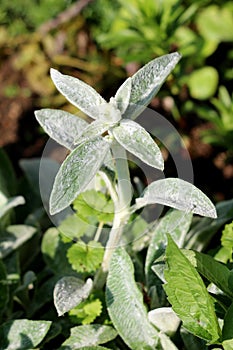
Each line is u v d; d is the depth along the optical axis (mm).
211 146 1271
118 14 1341
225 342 549
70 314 682
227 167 1249
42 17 1512
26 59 1488
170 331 636
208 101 1319
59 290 643
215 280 584
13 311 771
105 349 618
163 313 624
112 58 1444
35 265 838
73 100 602
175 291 551
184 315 554
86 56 1465
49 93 1448
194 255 585
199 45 1279
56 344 719
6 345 648
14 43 1519
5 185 867
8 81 1483
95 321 691
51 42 1488
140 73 606
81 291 650
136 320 639
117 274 646
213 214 579
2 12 1534
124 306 642
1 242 776
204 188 1227
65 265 749
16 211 905
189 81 1272
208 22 1308
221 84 1346
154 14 1174
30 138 1396
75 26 1483
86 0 1438
